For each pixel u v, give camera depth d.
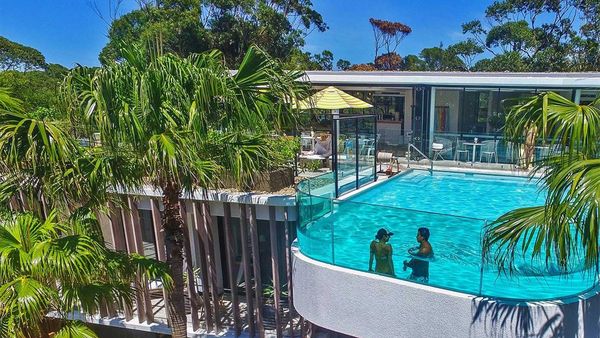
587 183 4.39
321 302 8.59
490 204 13.46
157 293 12.00
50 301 6.65
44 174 6.96
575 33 40.81
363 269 8.16
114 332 12.92
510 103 18.41
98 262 6.95
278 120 7.96
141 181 7.91
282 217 9.87
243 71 7.50
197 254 11.88
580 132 4.84
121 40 7.37
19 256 6.49
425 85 18.23
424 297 7.36
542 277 6.80
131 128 6.52
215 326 10.76
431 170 16.95
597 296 6.89
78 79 7.07
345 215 8.19
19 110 6.93
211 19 37.28
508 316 6.68
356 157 13.99
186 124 6.96
